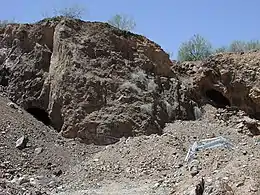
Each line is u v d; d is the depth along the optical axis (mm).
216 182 10867
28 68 22141
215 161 13961
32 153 16750
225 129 22172
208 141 18188
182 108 23797
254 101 25516
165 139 17609
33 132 18391
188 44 33438
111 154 17047
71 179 15344
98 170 15766
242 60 26344
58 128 20422
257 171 11406
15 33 23281
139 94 22047
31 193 11734
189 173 13383
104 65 22016
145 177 14906
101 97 20922
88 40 22359
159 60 24578
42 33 22938
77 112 20234
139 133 20500
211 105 25750
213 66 26391
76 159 17547
